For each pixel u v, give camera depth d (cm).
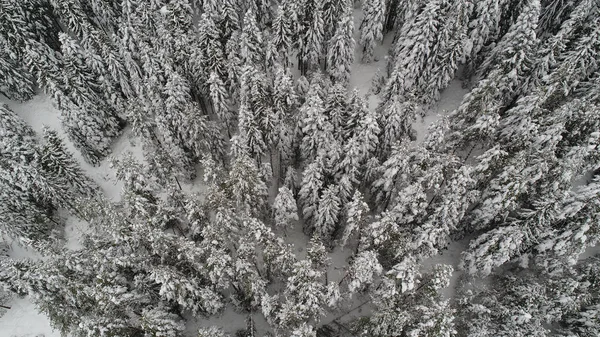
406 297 2786
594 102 3478
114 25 5003
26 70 4850
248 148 3662
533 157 3206
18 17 4394
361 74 4781
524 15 3397
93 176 4597
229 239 3338
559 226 3222
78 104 4284
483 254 3212
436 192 3116
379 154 3806
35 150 3859
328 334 3406
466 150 3894
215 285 3192
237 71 4206
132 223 3303
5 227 3731
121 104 4600
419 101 4259
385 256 3128
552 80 3472
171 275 2733
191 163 4362
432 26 3694
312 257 2970
